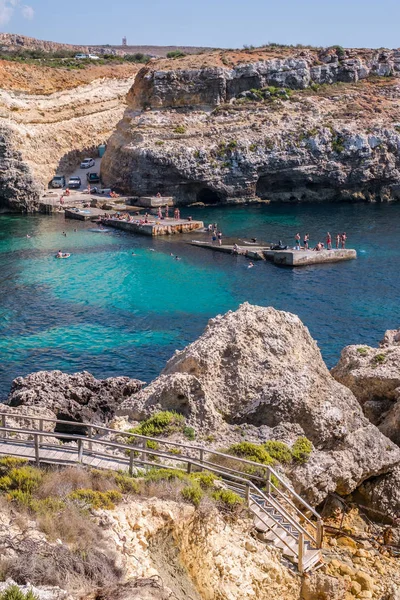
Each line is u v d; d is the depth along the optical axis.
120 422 26.81
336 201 140.25
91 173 141.88
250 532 20.28
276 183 139.75
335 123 142.88
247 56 157.38
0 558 13.99
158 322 63.75
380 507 26.31
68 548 15.25
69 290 73.62
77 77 163.38
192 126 140.12
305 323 64.56
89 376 39.69
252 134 138.12
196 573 18.03
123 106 164.62
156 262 86.56
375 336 61.25
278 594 19.59
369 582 22.05
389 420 32.28
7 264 84.06
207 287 76.00
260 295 73.50
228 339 29.89
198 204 131.50
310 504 24.77
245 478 22.97
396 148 140.50
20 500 16.97
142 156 129.00
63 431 34.12
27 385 37.97
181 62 149.62
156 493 18.95
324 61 164.50
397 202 139.25
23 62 171.25
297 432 26.45
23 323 62.88
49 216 117.94
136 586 14.44
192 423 26.50
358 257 90.62
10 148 119.38
